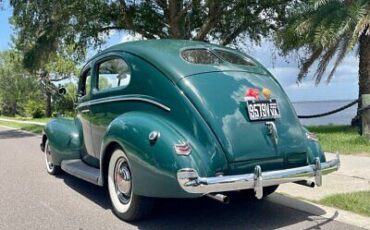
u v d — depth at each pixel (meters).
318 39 12.51
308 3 14.91
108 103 5.79
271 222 5.07
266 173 4.61
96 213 5.55
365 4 12.23
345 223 4.97
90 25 20.31
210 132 4.53
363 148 10.02
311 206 5.63
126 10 20.64
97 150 6.20
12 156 11.27
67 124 7.46
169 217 5.29
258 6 20.27
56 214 5.55
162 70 5.00
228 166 4.54
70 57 24.14
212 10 19.94
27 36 21.17
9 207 5.93
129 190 5.08
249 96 4.89
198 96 4.69
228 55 5.52
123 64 5.58
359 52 13.84
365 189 6.29
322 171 5.05
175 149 4.37
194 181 4.23
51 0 19.20
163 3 21.00
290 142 4.98
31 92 52.22
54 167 7.93
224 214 5.39
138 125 4.77
